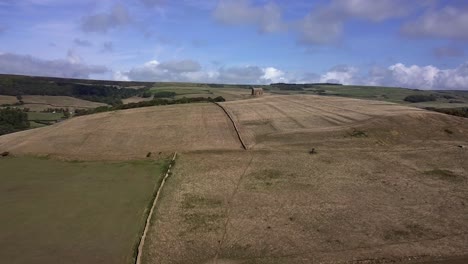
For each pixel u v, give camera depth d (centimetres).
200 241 2555
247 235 2619
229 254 2389
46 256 2398
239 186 3556
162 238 2609
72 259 2358
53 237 2656
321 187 3478
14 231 2761
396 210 2966
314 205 3092
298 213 2950
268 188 3488
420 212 2920
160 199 3306
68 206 3216
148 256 2386
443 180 3612
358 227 2694
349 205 3078
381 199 3189
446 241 2475
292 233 2630
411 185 3494
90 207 3181
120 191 3547
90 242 2573
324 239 2536
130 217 2958
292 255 2353
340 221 2795
